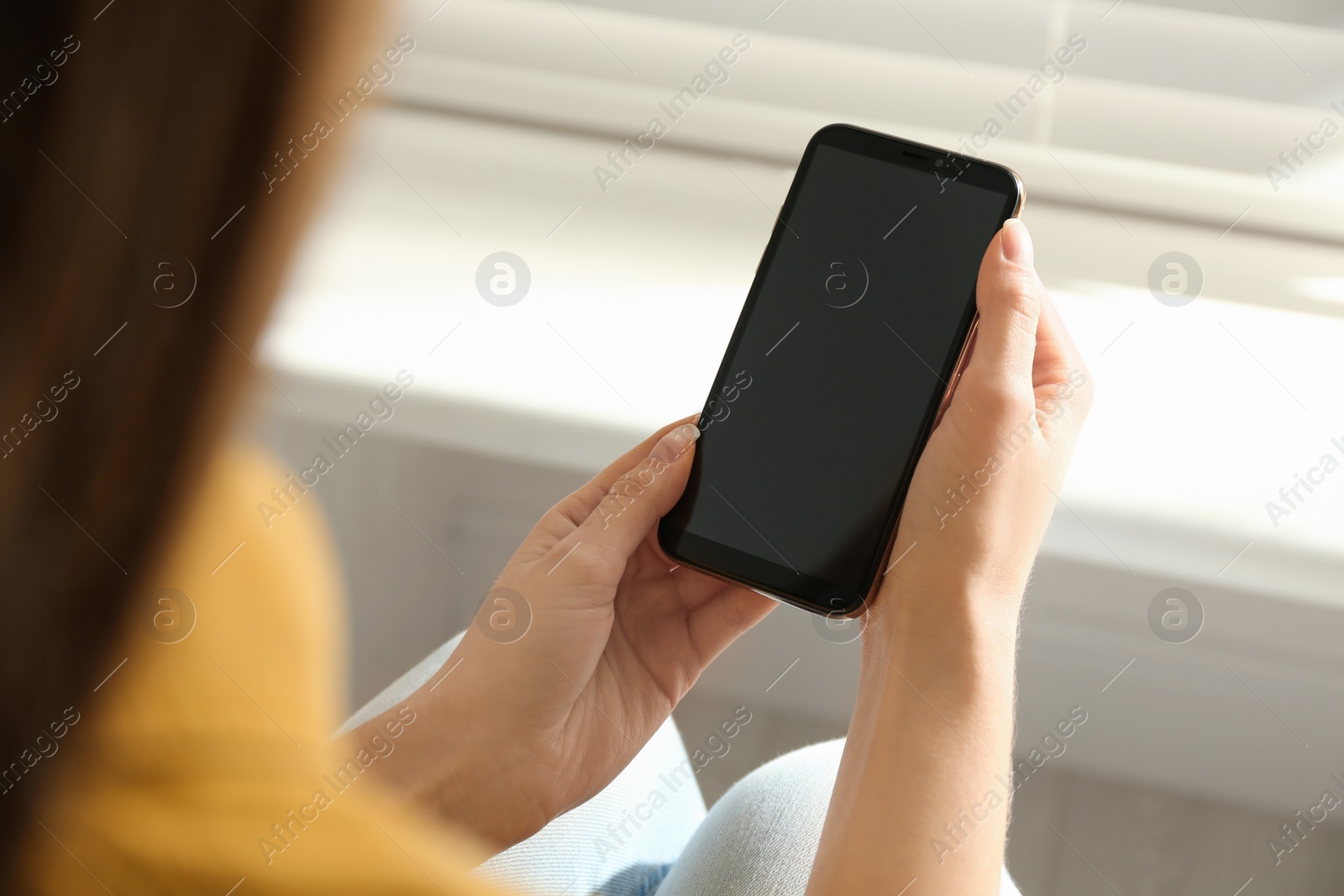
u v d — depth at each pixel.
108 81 0.15
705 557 0.59
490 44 1.11
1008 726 0.41
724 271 1.07
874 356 0.60
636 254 1.07
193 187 0.15
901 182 0.62
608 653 0.58
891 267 0.61
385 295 1.02
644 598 0.60
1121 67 1.03
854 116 1.10
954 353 0.59
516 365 1.00
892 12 1.05
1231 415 0.95
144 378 0.15
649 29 1.10
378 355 0.99
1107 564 0.96
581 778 0.55
